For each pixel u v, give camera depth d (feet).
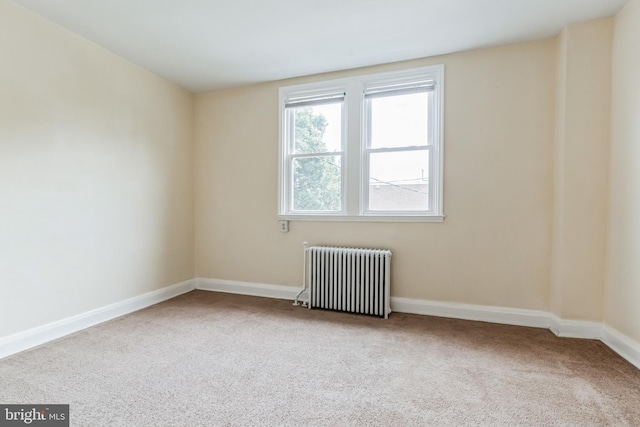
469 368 6.55
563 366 6.61
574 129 8.00
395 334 8.36
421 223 9.92
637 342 6.72
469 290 9.51
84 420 4.86
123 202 9.89
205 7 7.35
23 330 7.32
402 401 5.41
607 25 7.72
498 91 9.09
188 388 5.77
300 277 11.49
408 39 8.75
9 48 7.06
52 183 7.94
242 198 12.25
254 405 5.28
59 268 8.08
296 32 8.43
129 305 10.05
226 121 12.41
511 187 9.04
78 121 8.56
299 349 7.44
